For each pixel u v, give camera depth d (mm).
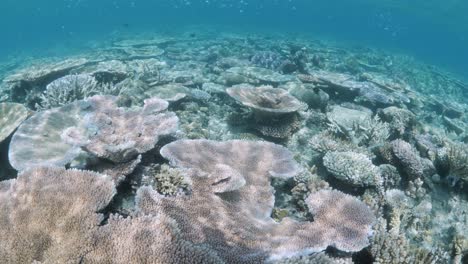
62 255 840
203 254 865
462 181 1931
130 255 831
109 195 1043
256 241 1107
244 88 2469
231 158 1582
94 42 10891
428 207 1741
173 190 1241
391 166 1921
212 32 11695
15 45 15023
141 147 1368
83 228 907
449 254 1463
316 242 1150
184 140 1566
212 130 2359
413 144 2486
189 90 2818
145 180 1271
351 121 2648
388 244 1244
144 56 5141
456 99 6102
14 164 1354
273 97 2346
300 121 2426
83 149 1299
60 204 982
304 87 2990
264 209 1336
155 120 1556
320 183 1622
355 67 5816
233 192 1356
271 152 1666
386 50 13766
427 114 3957
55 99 2297
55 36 17188
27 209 973
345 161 1726
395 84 4391
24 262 848
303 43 8891
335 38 15734
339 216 1292
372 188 1679
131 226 900
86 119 1562
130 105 2463
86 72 2990
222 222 1149
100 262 821
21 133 1568
